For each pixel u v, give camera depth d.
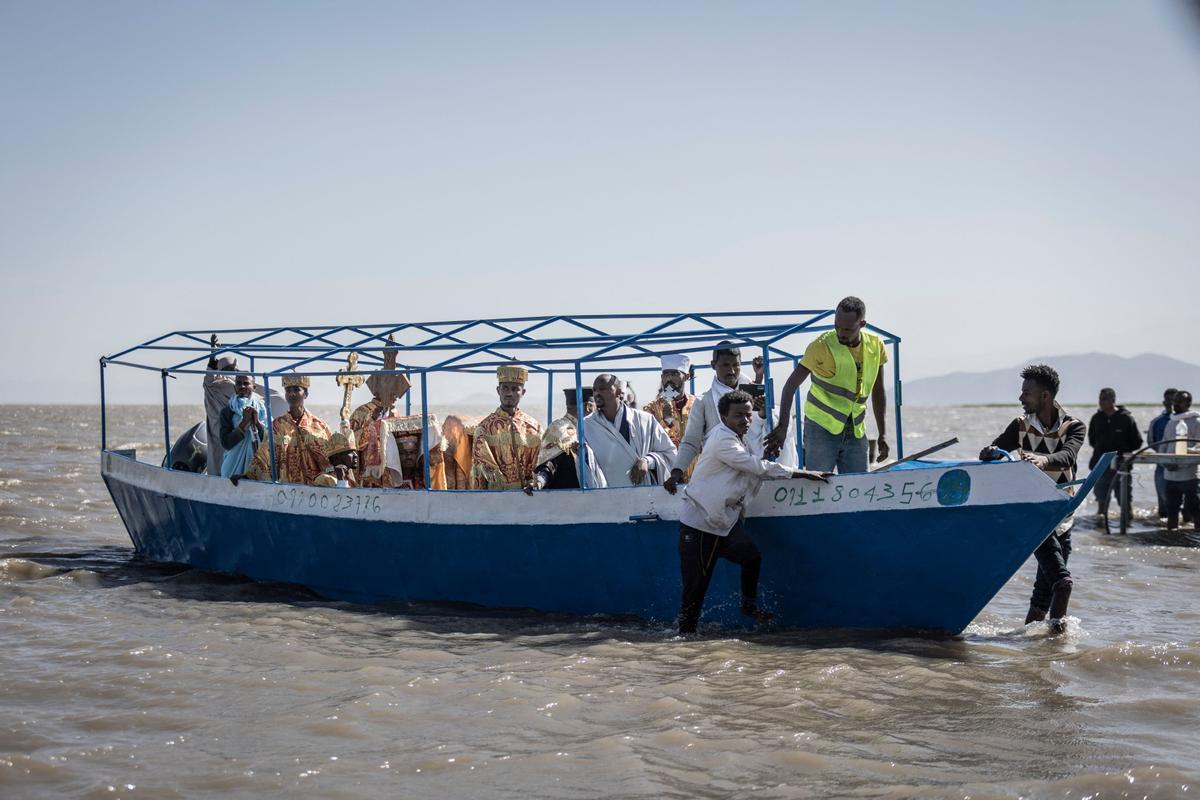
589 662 7.47
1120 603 10.38
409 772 5.37
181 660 7.50
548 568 9.02
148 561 12.63
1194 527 16.66
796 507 8.12
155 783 5.19
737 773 5.37
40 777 5.24
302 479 10.88
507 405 9.71
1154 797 4.98
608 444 9.42
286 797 5.05
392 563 9.78
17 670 7.22
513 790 5.15
